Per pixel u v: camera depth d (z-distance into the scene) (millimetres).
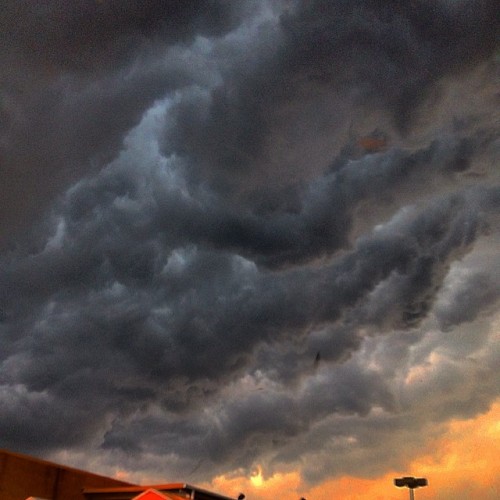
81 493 22375
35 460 21281
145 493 19312
